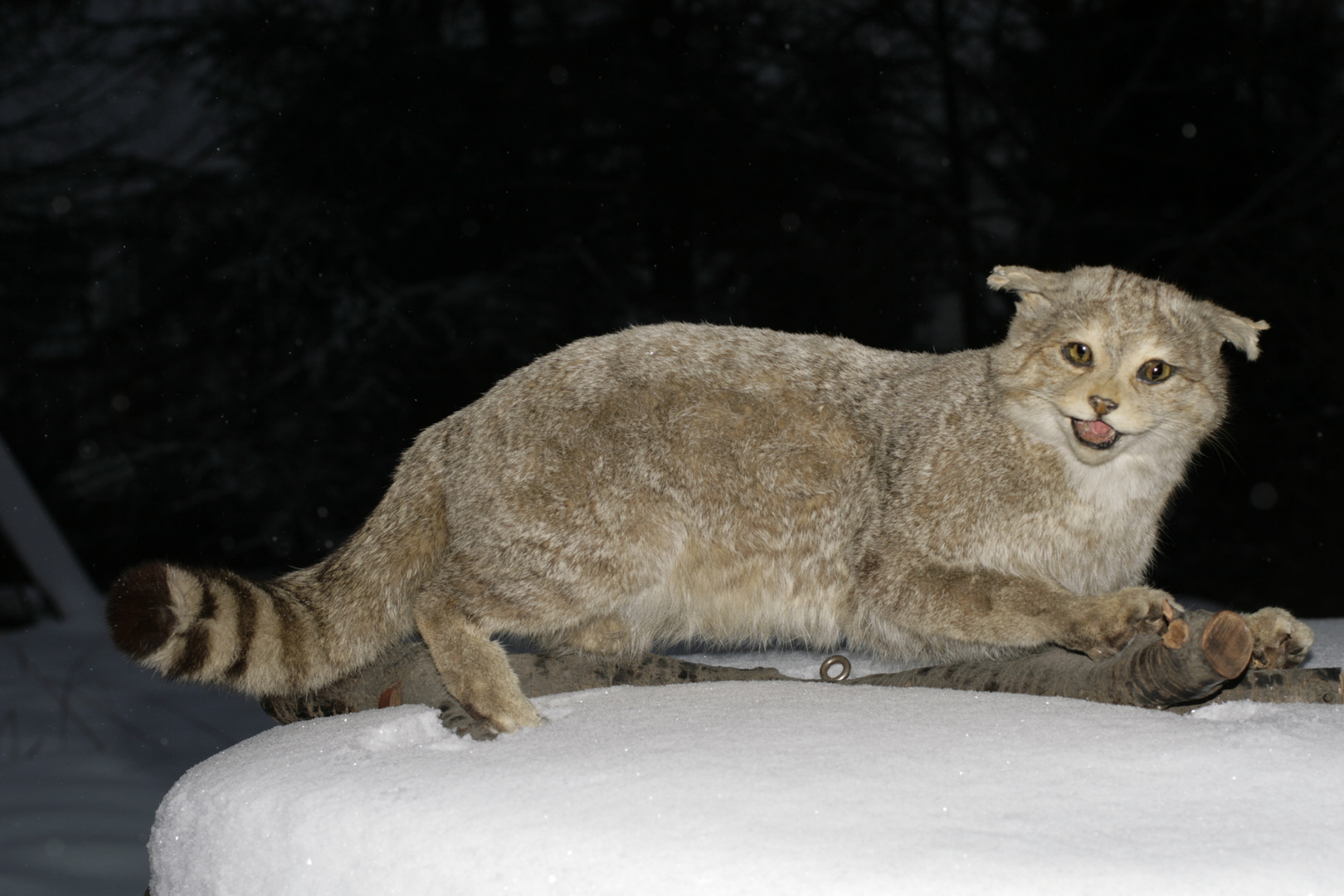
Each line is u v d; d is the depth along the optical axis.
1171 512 12.77
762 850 2.05
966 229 15.65
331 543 13.70
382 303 14.05
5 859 4.88
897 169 16.25
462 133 15.48
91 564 14.57
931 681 3.55
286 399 14.40
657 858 2.06
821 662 4.36
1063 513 3.76
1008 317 15.66
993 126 16.52
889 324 15.44
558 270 15.08
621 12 15.97
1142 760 2.45
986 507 3.78
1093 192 15.83
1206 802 2.25
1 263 16.55
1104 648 3.27
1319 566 12.47
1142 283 3.77
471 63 15.71
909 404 4.02
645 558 3.82
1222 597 12.80
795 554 4.00
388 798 2.42
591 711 3.09
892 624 3.88
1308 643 3.23
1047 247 15.46
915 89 16.61
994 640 3.63
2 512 10.34
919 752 2.52
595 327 14.92
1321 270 14.15
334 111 15.12
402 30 15.26
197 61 16.25
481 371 14.52
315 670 3.75
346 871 2.32
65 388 15.92
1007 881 1.94
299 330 14.71
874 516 3.93
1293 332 13.73
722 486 3.90
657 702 3.13
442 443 4.03
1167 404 3.60
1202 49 15.49
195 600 3.49
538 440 3.77
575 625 3.87
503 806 2.31
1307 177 14.73
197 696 7.56
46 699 7.46
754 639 4.27
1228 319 3.86
